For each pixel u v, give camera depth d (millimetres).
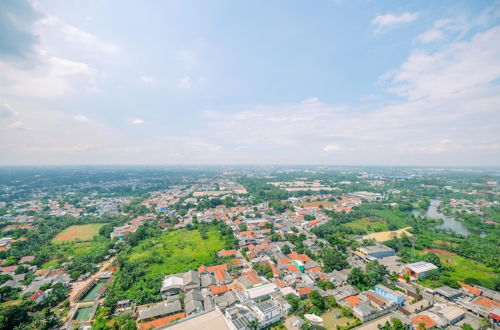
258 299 87375
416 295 87625
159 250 134375
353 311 79125
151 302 87812
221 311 77438
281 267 112750
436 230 165625
